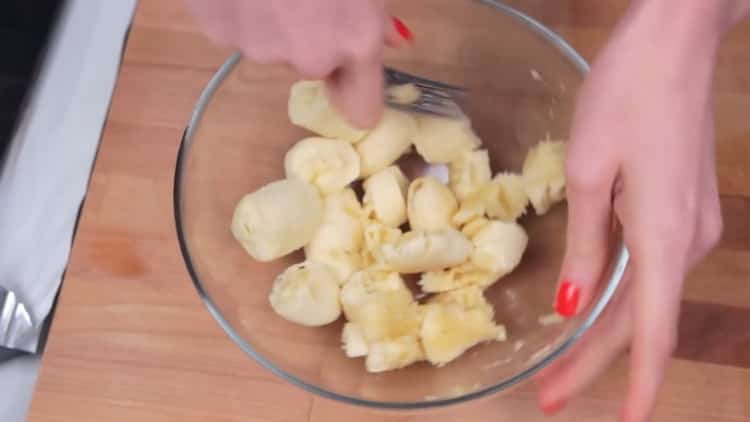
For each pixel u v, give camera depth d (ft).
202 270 1.87
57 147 2.25
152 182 2.09
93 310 2.00
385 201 1.97
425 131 2.01
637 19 1.66
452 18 2.02
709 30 1.64
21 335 2.10
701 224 1.66
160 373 1.96
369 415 1.93
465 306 1.90
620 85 1.65
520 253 1.93
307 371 1.87
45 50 2.33
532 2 2.19
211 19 1.66
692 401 1.92
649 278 1.59
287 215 1.90
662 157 1.62
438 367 1.88
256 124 2.01
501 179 1.98
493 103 2.04
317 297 1.89
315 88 1.95
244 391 1.95
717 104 2.09
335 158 1.98
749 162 2.06
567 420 1.93
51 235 2.19
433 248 1.87
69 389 1.96
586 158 1.65
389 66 2.08
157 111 2.14
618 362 1.94
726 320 1.96
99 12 2.35
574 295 1.73
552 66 1.98
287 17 1.60
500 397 1.94
